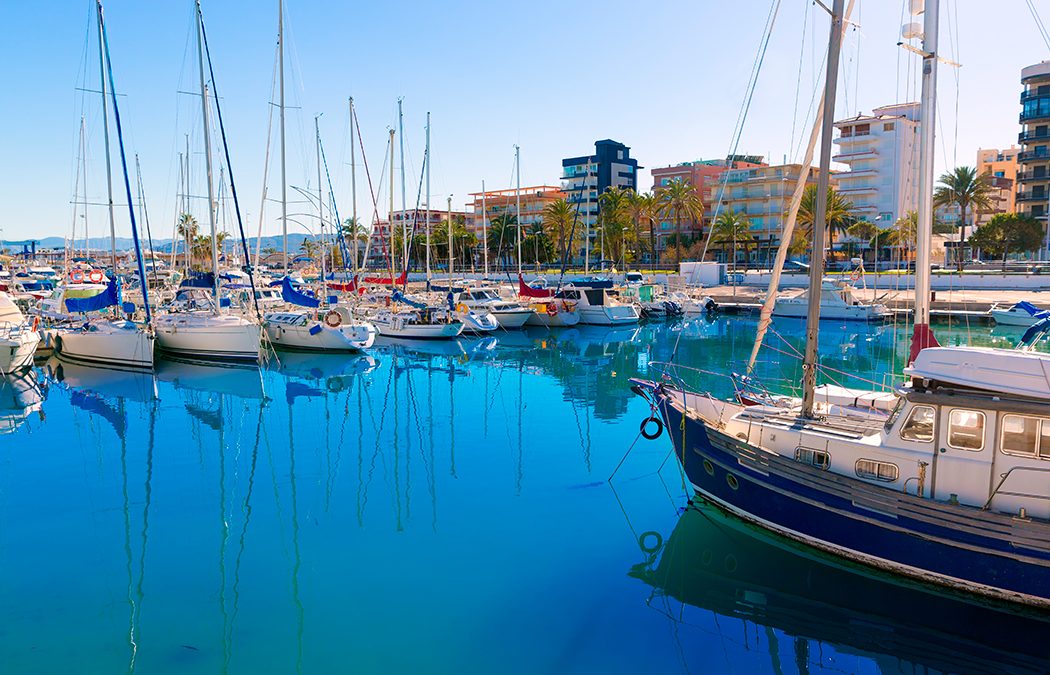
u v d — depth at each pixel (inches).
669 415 587.2
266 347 1491.1
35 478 697.6
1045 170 3127.5
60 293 1647.4
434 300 1904.5
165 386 1167.0
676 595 455.8
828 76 475.2
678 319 2222.0
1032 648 401.1
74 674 371.2
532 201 4916.3
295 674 371.9
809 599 450.0
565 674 376.5
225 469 726.5
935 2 552.7
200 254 3080.7
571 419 931.3
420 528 567.2
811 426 515.8
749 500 518.0
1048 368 410.0
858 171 3720.5
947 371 436.8
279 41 1517.0
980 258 3299.7
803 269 2733.8
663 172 4520.2
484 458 756.0
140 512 607.5
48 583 475.8
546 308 1987.0
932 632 416.5
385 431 876.0
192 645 399.5
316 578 482.6
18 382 1188.5
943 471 437.1
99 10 1242.0
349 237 3646.7
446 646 399.9
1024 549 398.3
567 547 530.0
